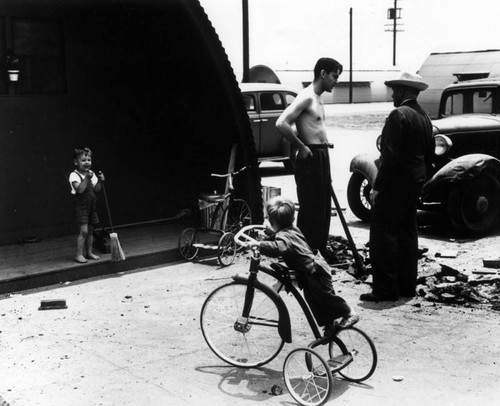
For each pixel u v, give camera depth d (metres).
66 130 8.83
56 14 8.52
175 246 8.45
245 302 5.08
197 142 9.62
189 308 6.61
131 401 4.64
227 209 8.52
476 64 18.81
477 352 5.49
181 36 8.77
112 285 7.40
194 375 5.07
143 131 9.59
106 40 9.02
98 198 9.27
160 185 9.84
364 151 20.88
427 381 4.93
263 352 5.46
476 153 10.77
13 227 8.54
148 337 5.85
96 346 5.66
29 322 6.26
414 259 6.94
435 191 9.73
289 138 7.30
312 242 7.54
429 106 19.62
